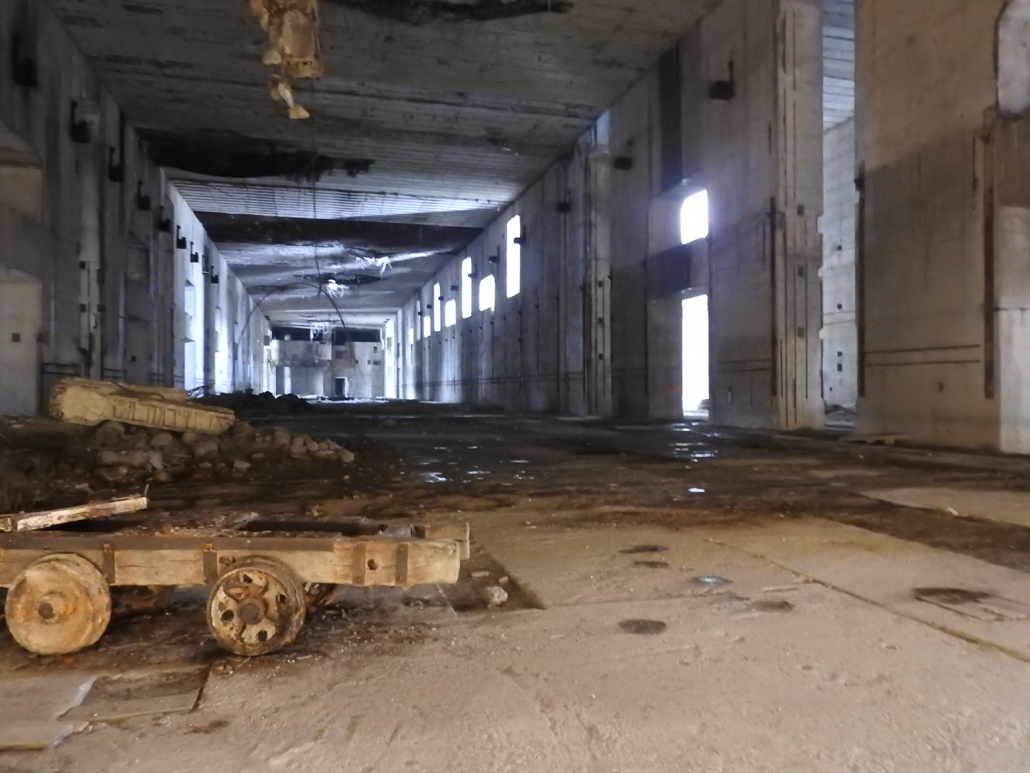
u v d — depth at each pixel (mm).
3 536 3238
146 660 3084
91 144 19328
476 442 14180
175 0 16594
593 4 17312
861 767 2186
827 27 18000
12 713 2539
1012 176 10859
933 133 11898
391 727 2447
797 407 15469
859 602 3746
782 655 3047
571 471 9352
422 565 3170
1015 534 5367
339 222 37375
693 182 19297
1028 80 10961
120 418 10930
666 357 21344
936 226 11867
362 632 3367
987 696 2648
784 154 15219
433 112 23734
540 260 30438
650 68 20672
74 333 18250
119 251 22000
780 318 15289
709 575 4289
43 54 16250
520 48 19453
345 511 6516
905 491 7324
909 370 12461
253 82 21031
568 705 2602
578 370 26688
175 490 7738
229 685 2791
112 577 3186
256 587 3072
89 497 7238
